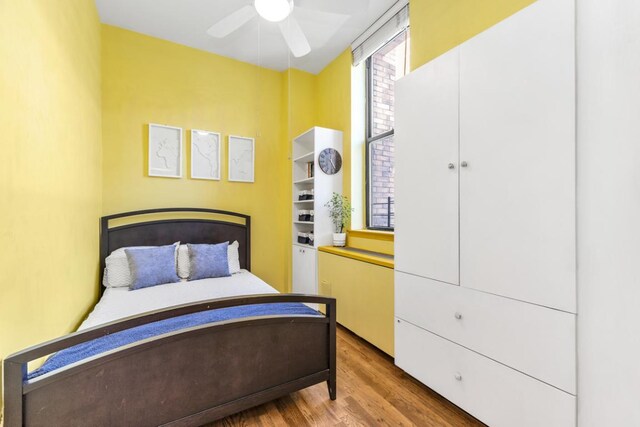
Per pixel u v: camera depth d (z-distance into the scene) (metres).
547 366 1.17
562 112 1.12
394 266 1.97
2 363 0.97
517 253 1.27
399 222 1.91
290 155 3.58
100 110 2.60
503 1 1.71
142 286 2.39
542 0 1.17
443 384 1.61
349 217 3.07
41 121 1.28
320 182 3.12
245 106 3.43
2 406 0.97
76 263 1.82
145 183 2.87
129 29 2.79
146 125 2.87
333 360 1.71
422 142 1.73
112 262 2.48
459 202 1.52
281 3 1.82
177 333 1.28
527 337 1.24
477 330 1.44
